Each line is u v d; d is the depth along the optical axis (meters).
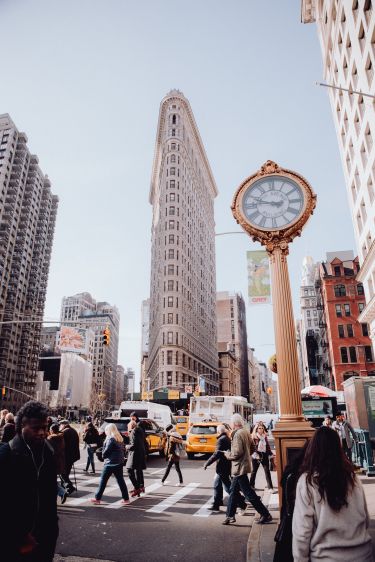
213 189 136.50
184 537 6.77
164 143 100.12
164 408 28.12
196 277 99.19
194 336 91.75
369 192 30.06
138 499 9.91
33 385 109.81
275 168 8.63
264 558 5.32
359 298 58.00
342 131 36.47
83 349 50.09
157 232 104.38
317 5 40.22
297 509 2.56
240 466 7.62
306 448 2.92
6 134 106.00
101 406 122.38
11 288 100.25
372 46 25.84
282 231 8.16
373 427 13.80
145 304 199.00
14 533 2.78
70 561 5.58
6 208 102.31
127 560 5.67
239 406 27.27
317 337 83.44
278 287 7.91
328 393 26.52
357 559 2.39
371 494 9.06
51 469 3.13
